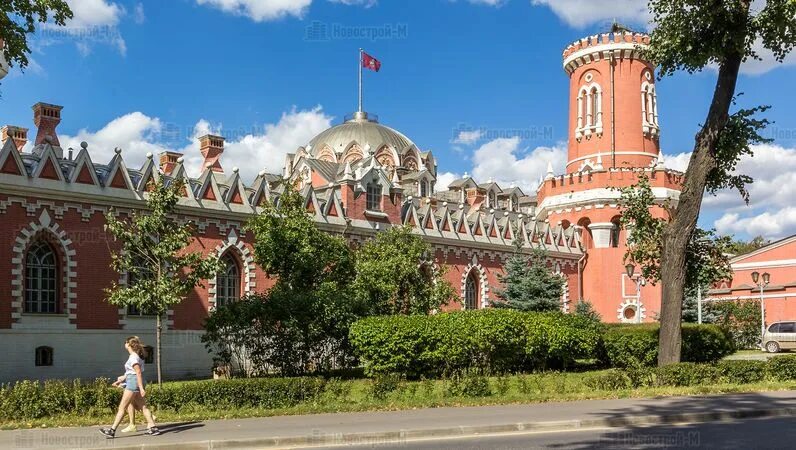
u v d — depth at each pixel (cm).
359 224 5262
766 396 2642
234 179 4516
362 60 9081
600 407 2372
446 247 5962
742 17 3130
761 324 6562
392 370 3331
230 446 1777
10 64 2995
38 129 4416
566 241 7244
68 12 2983
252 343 3616
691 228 3403
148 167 4153
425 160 9294
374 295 4031
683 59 3281
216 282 4350
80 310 3769
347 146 8344
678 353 3366
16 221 3572
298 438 1838
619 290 7219
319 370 3722
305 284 3841
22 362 3541
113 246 3922
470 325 3484
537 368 3806
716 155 3369
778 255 7381
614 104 7788
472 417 2161
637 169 7350
